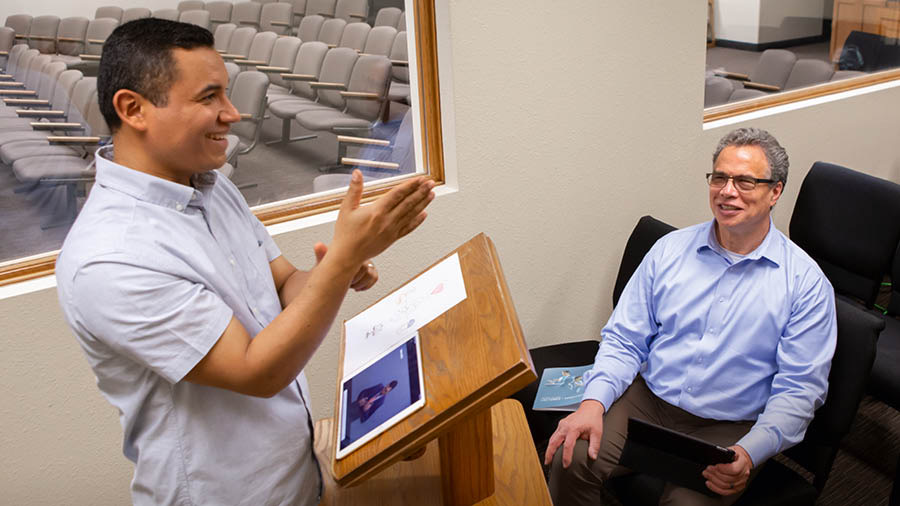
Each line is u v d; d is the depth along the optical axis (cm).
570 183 250
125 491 198
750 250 186
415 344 110
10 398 175
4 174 179
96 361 99
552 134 240
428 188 92
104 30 185
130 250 92
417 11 216
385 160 229
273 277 129
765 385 183
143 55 92
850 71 342
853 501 216
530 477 129
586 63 239
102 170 98
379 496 127
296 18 206
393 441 95
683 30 258
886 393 210
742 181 178
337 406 110
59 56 181
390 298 132
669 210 282
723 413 185
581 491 186
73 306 93
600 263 270
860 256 244
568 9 229
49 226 188
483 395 95
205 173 110
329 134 219
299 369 97
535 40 225
